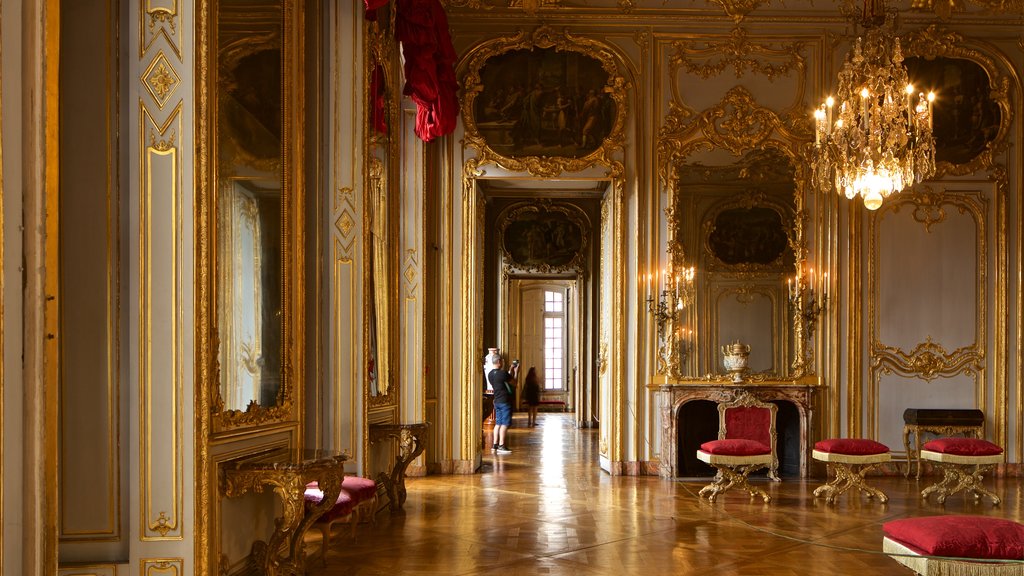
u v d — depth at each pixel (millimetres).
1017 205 12344
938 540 5137
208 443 5277
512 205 21172
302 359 7199
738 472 10750
